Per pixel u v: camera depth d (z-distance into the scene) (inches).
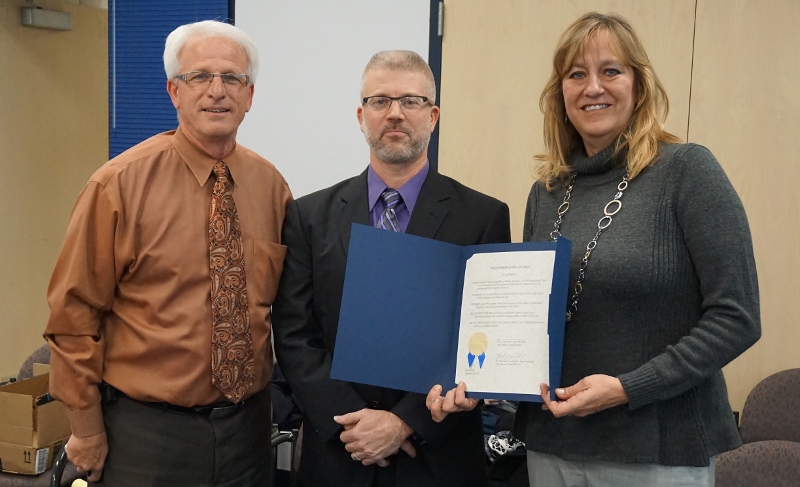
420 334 67.9
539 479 66.4
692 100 114.3
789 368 113.4
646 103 63.1
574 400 58.2
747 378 115.8
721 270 57.1
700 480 59.8
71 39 159.2
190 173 76.2
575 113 64.9
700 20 112.5
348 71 135.3
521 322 63.4
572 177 67.1
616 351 60.3
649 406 59.6
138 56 153.6
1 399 103.5
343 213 76.2
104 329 76.3
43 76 157.0
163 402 73.7
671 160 60.5
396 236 69.0
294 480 91.4
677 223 59.6
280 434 106.3
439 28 126.3
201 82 73.9
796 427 101.8
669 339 60.1
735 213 57.7
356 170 137.6
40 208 159.5
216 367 73.4
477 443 76.6
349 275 68.5
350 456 73.7
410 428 70.7
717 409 60.7
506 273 65.1
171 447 74.0
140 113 155.8
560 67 65.9
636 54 62.6
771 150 111.5
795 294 112.4
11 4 150.1
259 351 76.8
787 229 112.0
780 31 109.1
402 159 74.0
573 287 62.3
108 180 72.9
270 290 77.5
